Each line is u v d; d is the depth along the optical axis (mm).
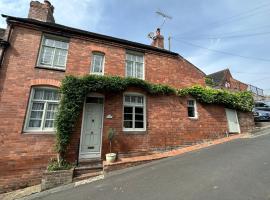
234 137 11297
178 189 4719
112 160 7469
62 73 8383
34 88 7805
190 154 8297
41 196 5504
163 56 11414
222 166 6012
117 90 8867
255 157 6531
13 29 7973
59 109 7492
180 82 11406
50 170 6500
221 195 4094
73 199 4961
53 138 7457
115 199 4637
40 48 8359
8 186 6438
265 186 4270
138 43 10648
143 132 9344
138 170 6891
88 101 8719
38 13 9711
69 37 9039
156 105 10102
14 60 7625
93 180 6352
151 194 4645
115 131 8664
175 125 10312
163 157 8305
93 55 9477
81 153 7980
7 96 7152
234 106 12656
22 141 6973
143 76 10477
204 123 11336
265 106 17422
